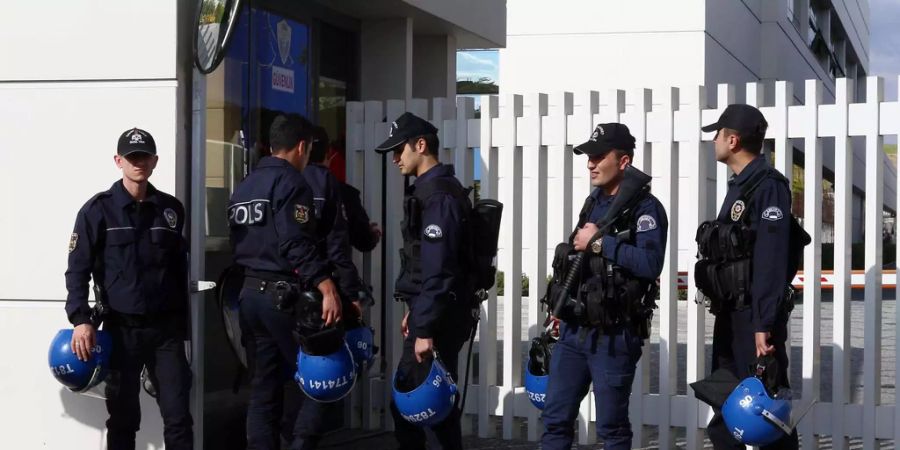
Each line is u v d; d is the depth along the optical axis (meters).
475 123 6.91
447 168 5.27
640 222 4.75
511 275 6.81
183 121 5.59
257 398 5.42
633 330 4.81
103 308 5.02
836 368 5.93
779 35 24.59
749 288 4.77
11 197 5.62
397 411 5.44
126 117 5.53
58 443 5.63
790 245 4.87
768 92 24.69
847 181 5.90
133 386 5.15
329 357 5.15
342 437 6.99
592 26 20.33
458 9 8.25
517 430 6.95
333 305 5.15
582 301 4.78
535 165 6.71
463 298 5.22
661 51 19.84
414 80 8.78
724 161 4.97
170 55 5.49
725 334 4.93
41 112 5.59
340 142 7.70
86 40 5.55
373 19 7.83
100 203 5.03
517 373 6.88
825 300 16.84
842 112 5.89
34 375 5.63
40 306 5.61
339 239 5.60
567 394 4.96
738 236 4.77
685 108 6.28
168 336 5.13
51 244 5.59
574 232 4.97
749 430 4.66
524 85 20.83
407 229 5.24
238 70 6.42
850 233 5.91
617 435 4.84
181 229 5.21
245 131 6.51
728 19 21.42
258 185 5.27
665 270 6.35
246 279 5.33
